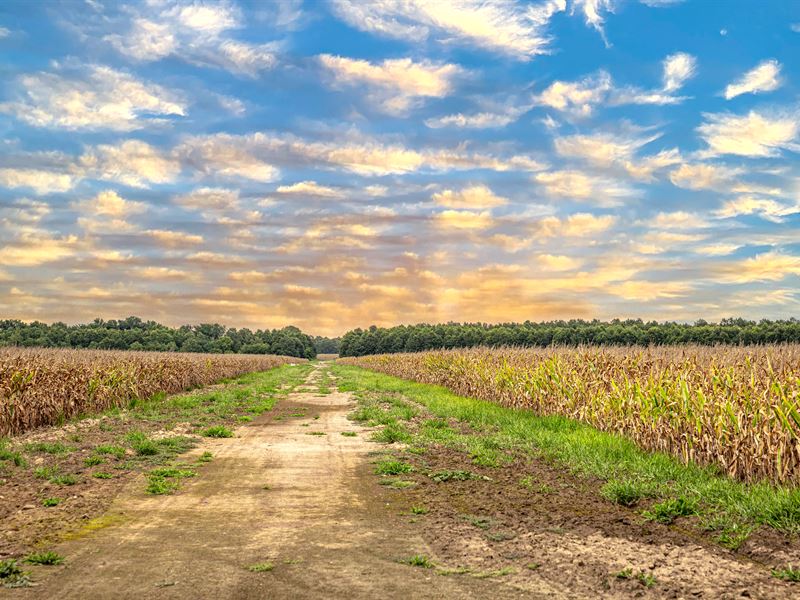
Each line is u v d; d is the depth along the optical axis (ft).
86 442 49.47
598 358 64.90
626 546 24.39
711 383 42.83
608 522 28.14
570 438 49.75
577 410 59.36
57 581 20.27
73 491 33.42
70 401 67.56
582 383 61.00
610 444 45.98
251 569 21.49
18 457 40.29
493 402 83.05
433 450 47.88
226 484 36.06
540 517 28.91
